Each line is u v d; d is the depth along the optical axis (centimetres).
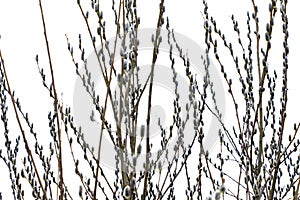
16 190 302
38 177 225
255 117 283
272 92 311
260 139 285
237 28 299
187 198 308
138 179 249
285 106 288
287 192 327
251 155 288
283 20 285
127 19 235
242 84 299
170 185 263
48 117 275
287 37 286
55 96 215
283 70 287
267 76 312
